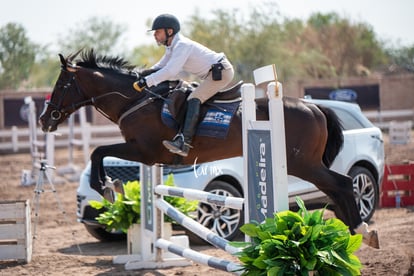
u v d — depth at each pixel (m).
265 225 6.91
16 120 39.28
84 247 12.62
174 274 9.84
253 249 6.89
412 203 16.20
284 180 7.09
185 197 9.31
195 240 12.09
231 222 11.91
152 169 10.54
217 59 9.79
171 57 9.69
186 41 9.76
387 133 42.50
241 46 46.66
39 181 12.15
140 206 11.01
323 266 6.70
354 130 13.85
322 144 10.00
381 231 12.44
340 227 6.86
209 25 47.56
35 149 24.45
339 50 56.47
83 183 12.55
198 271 10.01
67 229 14.99
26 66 51.00
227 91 9.91
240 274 7.51
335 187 9.71
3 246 10.68
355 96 43.62
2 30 50.41
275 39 47.06
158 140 9.91
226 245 8.01
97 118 40.47
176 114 9.73
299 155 9.76
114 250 12.22
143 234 10.73
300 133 9.77
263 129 7.30
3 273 10.00
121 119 10.05
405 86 46.88
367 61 57.62
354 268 6.71
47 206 18.56
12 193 21.48
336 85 44.62
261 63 47.09
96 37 63.50
